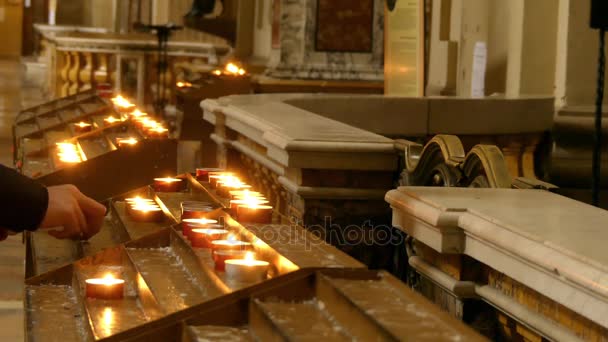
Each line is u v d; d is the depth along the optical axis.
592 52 10.25
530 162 10.42
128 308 3.51
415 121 9.77
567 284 3.19
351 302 2.83
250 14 23.98
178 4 29.94
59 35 24.95
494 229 3.69
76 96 11.40
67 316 3.55
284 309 2.99
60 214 3.15
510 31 10.97
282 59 16.36
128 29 32.62
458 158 5.19
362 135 6.21
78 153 8.32
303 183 5.93
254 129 7.54
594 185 6.59
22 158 8.52
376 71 16.42
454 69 12.51
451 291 4.11
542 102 10.25
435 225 3.99
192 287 3.55
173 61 24.34
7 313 7.84
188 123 14.05
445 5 12.70
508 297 3.80
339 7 16.36
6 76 35.59
